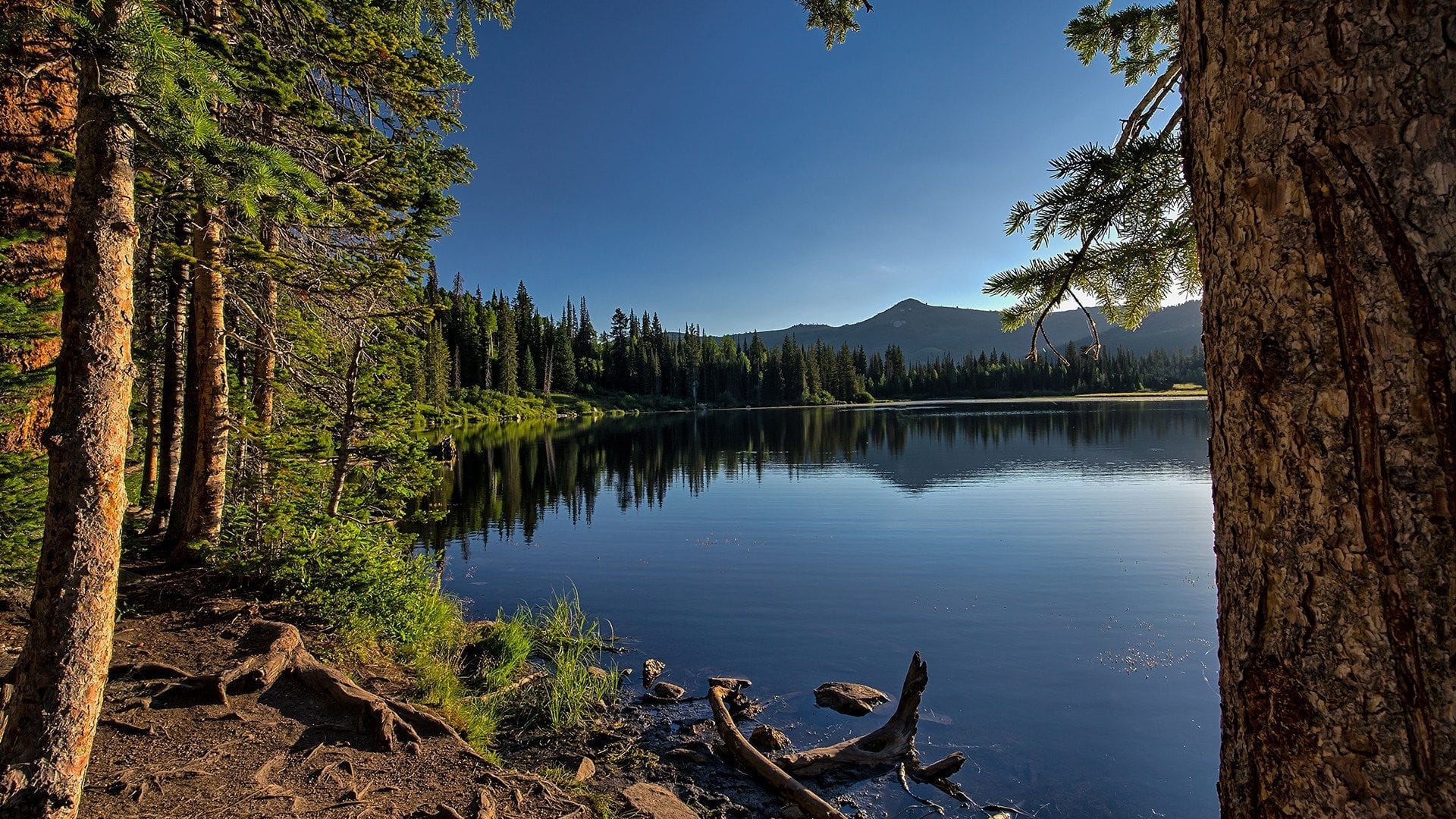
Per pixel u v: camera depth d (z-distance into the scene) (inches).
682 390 3944.4
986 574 415.5
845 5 150.6
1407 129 38.4
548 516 657.0
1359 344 39.3
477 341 2851.9
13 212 201.0
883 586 394.9
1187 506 629.6
